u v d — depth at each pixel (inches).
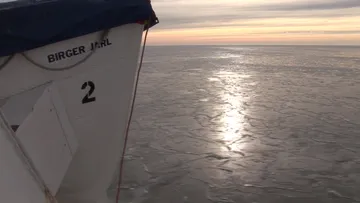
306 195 248.7
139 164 301.3
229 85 643.5
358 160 303.6
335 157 311.1
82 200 163.8
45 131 128.1
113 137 159.2
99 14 131.3
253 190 257.4
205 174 283.3
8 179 91.7
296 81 665.0
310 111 459.8
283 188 259.3
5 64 123.8
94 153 157.3
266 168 293.4
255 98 540.7
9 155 94.3
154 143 353.1
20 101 125.5
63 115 137.6
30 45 122.0
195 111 472.1
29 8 119.7
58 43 129.6
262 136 370.6
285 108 478.3
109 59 142.4
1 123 93.8
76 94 140.0
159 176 279.7
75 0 128.0
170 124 414.9
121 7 135.4
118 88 150.0
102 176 165.8
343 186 259.4
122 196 249.9
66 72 135.2
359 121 411.2
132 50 146.4
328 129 386.6
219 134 378.9
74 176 157.8
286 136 368.5
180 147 342.0
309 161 304.2
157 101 532.1
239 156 319.3
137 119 437.1
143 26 144.9
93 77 141.6
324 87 603.2
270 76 728.3
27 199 97.6
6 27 116.6
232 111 469.1
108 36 138.8
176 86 644.7
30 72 128.8
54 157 130.9
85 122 147.4
